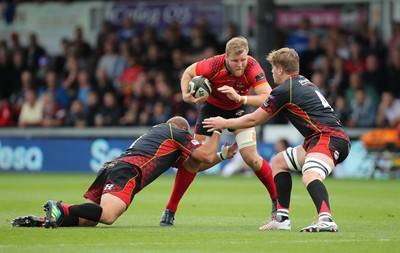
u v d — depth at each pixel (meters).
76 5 96.19
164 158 32.59
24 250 25.20
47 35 97.69
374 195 53.69
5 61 93.50
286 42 88.00
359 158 74.69
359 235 29.94
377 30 84.19
